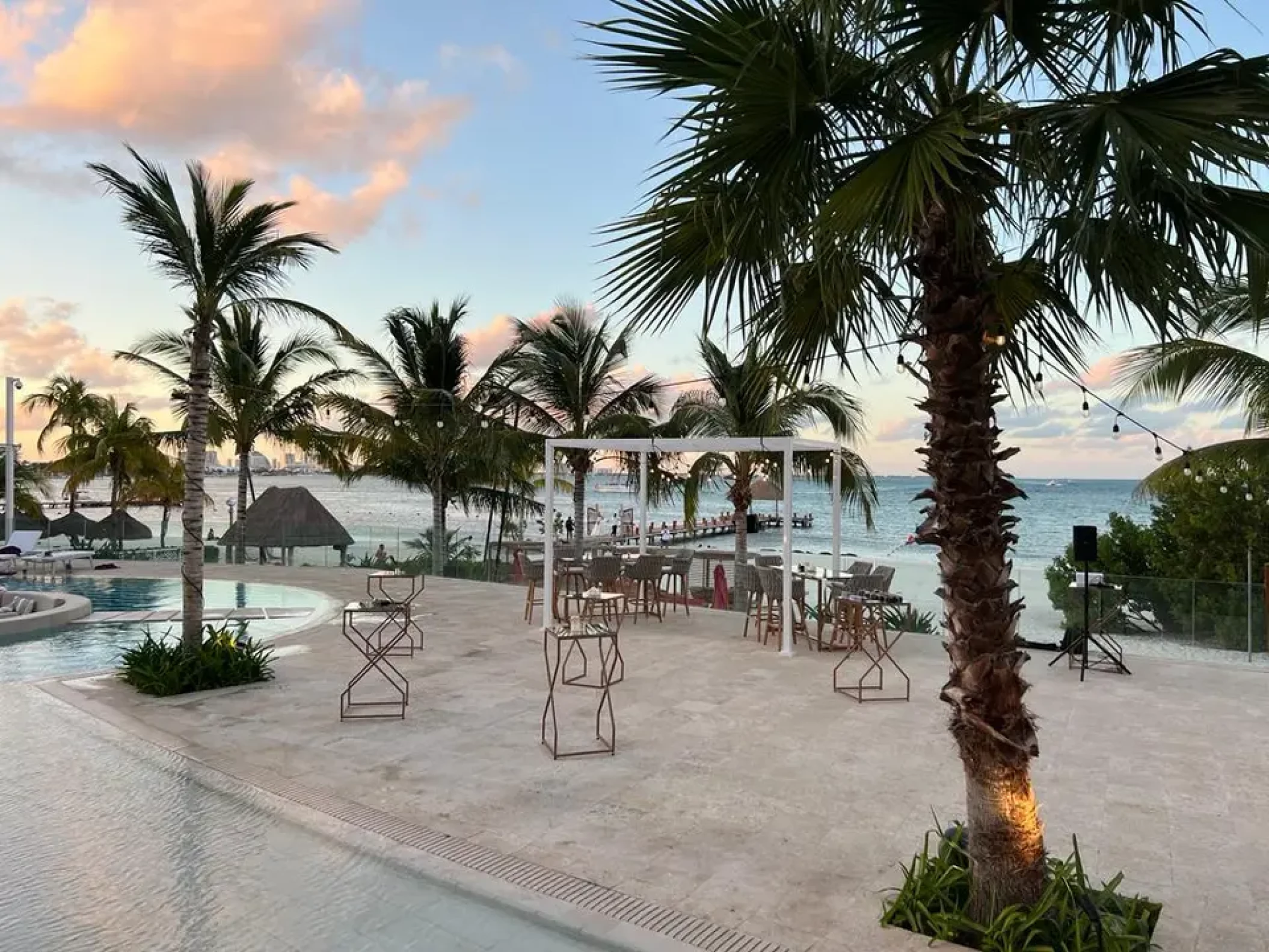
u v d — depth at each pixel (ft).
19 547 69.00
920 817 15.67
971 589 10.46
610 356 58.59
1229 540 37.81
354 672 28.58
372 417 63.93
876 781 17.75
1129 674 28.43
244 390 69.67
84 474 85.30
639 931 11.33
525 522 76.79
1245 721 22.57
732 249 10.94
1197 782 17.74
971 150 9.61
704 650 32.68
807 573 35.76
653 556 39.58
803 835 14.82
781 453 49.44
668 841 14.53
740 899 12.34
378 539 72.59
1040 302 13.24
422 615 42.11
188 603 27.37
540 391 60.59
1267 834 14.93
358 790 17.10
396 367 65.98
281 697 25.04
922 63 9.56
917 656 31.68
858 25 9.00
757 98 9.33
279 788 17.12
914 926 11.30
